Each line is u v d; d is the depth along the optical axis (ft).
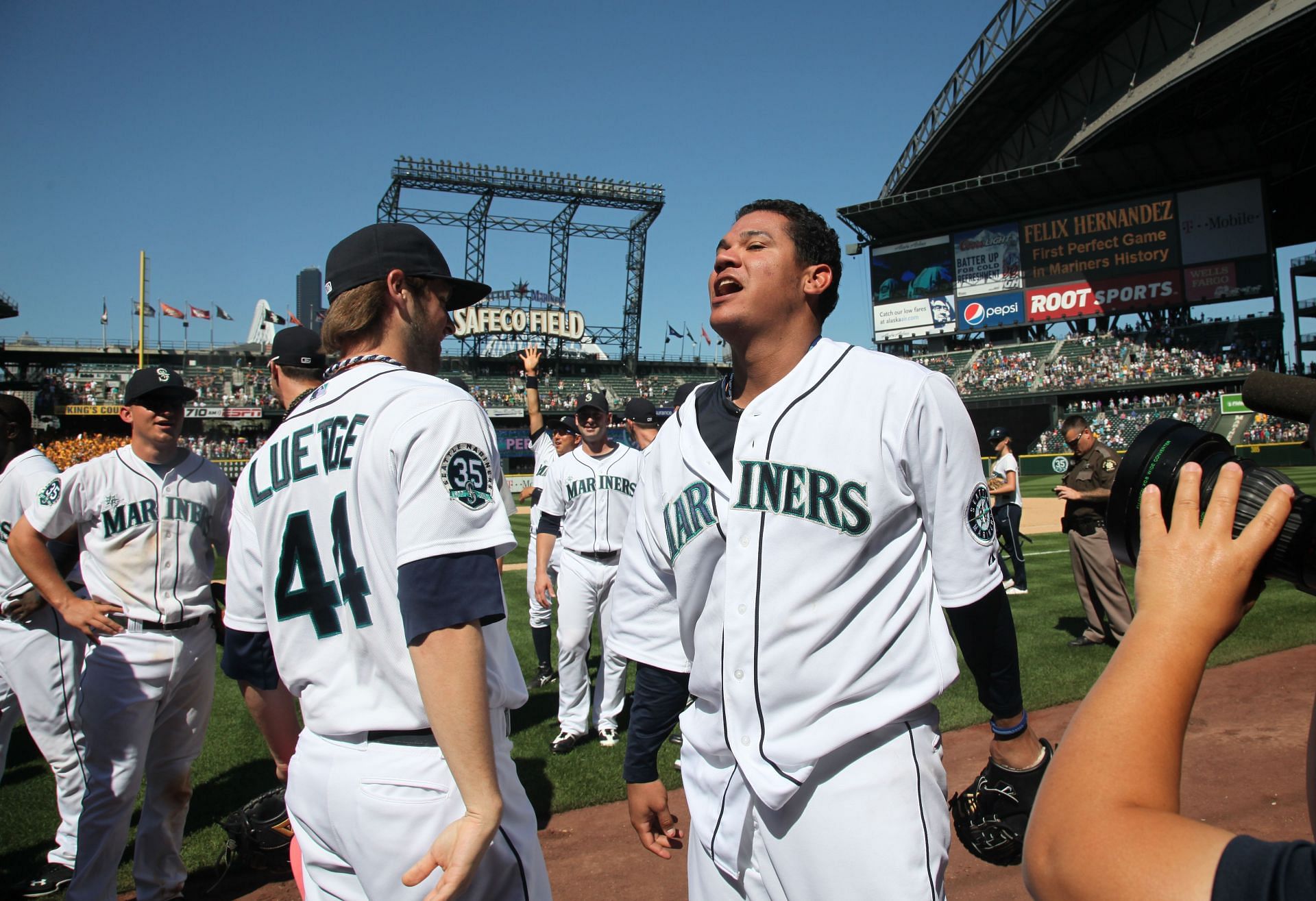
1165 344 115.44
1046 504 68.28
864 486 4.76
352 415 5.07
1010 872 10.06
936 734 5.01
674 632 5.82
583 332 141.79
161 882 9.75
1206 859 2.07
